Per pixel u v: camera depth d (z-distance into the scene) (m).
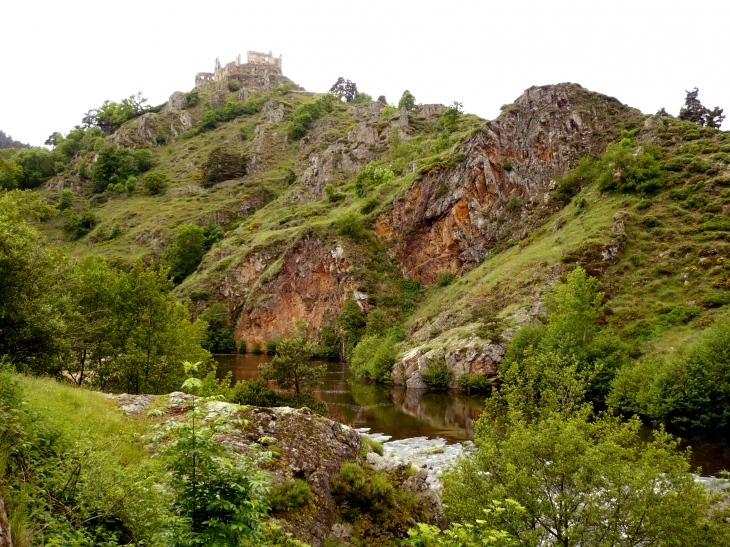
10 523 5.54
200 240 124.75
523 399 22.16
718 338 37.31
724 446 32.56
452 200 99.69
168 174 165.88
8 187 151.62
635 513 15.09
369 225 107.31
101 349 28.42
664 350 46.03
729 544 14.88
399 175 125.25
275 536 9.16
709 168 71.50
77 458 7.94
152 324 30.23
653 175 74.12
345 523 11.66
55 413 10.55
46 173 167.12
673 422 36.09
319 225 106.81
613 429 18.56
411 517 12.41
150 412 6.73
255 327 104.62
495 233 95.06
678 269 57.56
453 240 98.56
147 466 8.19
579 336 48.78
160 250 124.25
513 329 57.81
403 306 93.44
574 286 50.25
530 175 99.38
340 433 14.11
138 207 143.25
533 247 78.44
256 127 187.00
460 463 18.58
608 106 105.94
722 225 60.78
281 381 40.31
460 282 87.44
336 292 98.69
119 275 31.38
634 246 63.50
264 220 131.62
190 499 6.46
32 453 8.01
